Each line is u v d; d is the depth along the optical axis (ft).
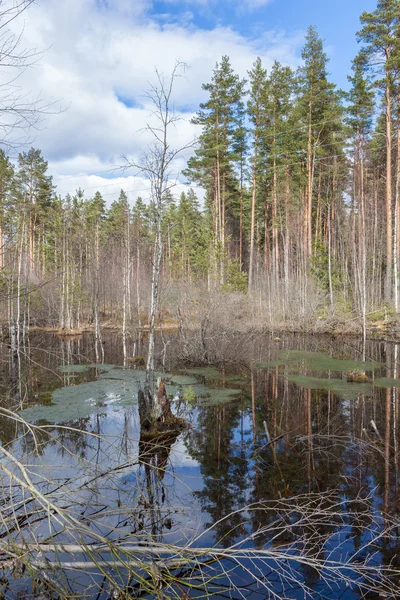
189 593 11.77
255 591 11.89
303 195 113.09
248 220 138.51
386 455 22.07
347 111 96.22
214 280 92.79
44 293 90.33
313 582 12.30
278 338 73.20
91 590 11.70
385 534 14.67
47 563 10.70
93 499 16.89
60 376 45.96
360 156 97.25
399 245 96.12
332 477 19.58
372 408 31.30
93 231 95.40
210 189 115.44
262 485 18.85
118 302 112.68
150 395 27.71
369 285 98.78
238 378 43.60
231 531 15.01
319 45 99.76
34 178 71.46
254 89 105.81
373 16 80.07
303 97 103.09
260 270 117.08
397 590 11.72
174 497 17.63
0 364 53.83
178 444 24.43
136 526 15.25
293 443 24.26
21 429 26.96
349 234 122.11
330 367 48.57
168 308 103.65
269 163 109.19
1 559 11.20
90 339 81.46
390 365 48.91
